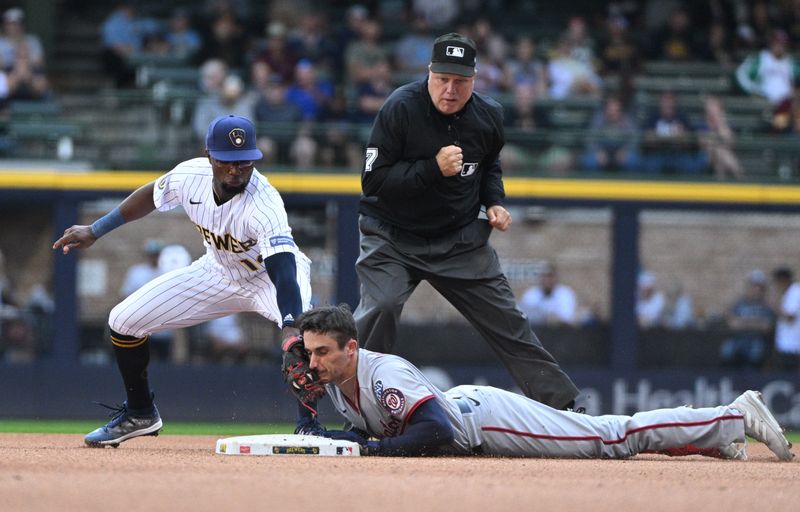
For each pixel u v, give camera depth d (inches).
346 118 2025.1
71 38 2503.7
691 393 1889.8
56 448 901.8
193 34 2260.1
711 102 2090.3
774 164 1952.5
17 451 836.0
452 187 901.2
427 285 1902.1
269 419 1849.2
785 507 557.0
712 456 845.2
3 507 506.6
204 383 1845.5
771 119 2158.0
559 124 2039.9
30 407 1829.5
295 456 774.5
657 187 1863.9
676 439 815.1
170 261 1892.2
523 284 1924.2
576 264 1927.9
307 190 1841.8
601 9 2496.3
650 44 2308.1
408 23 2405.3
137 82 2239.2
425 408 768.3
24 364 1831.9
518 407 805.2
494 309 933.8
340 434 805.2
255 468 679.1
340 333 761.6
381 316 908.0
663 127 2078.0
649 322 1910.7
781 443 828.6
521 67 2212.1
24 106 2009.1
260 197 814.5
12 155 1947.6
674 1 2407.7
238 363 1879.9
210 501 534.0
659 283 1930.4
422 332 1895.9
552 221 1926.7
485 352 1900.8
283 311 786.8
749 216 1935.3
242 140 788.6
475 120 892.0
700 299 1932.8
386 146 885.8
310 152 1914.4
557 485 620.4
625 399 1876.2
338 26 2365.9
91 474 631.8
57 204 1827.0
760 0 2385.6
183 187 832.3
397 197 892.6
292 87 2058.3
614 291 1876.2
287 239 806.5
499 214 912.3
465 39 862.5
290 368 769.6
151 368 1840.6
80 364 1839.3
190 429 1609.3
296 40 2201.0
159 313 863.1
